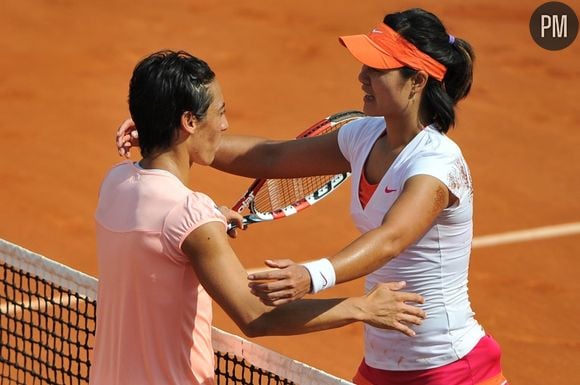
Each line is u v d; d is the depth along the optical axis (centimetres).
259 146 1795
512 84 6300
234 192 4653
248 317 1306
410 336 1460
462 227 1521
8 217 4356
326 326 1325
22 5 7531
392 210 1415
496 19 7425
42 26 7219
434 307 1543
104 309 1432
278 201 2020
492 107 5897
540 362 3147
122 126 1709
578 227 4269
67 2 7631
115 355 1420
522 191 4709
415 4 7812
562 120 5741
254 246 4019
